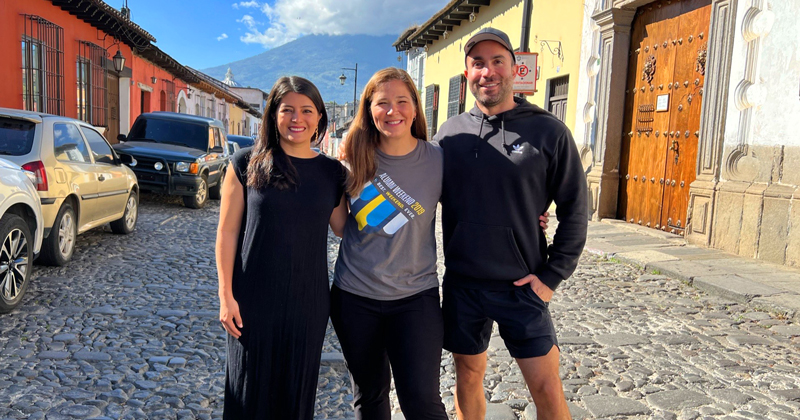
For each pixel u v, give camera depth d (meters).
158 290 5.46
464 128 2.51
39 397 3.17
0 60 11.04
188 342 4.15
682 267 6.35
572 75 11.03
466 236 2.42
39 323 4.40
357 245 2.46
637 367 3.79
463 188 2.42
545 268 2.44
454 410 3.19
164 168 10.75
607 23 9.61
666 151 8.59
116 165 7.86
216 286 5.72
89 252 7.00
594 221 9.95
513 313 2.40
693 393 3.39
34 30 12.39
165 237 8.32
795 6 6.21
